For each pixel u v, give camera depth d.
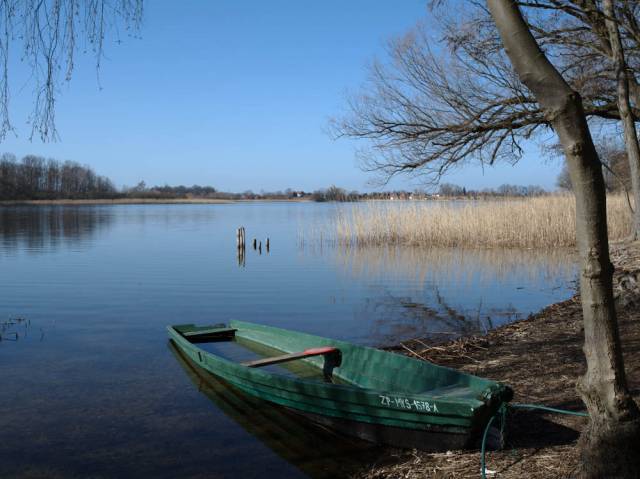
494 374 6.44
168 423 5.73
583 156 2.87
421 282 15.31
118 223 44.81
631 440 2.96
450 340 8.90
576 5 11.02
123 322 10.71
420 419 4.55
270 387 5.88
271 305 12.44
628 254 12.79
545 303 12.44
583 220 2.97
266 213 69.50
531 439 4.43
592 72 13.87
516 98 13.37
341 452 4.93
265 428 5.56
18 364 7.88
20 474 4.66
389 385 5.92
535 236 21.59
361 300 12.97
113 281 15.62
